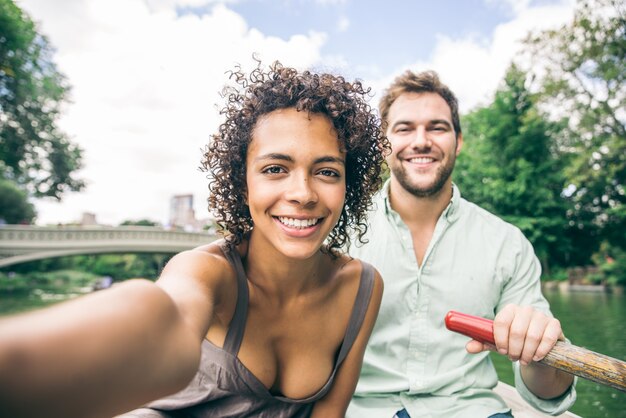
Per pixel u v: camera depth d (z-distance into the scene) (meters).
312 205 1.01
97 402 0.46
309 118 1.01
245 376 1.17
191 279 0.88
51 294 25.56
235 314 1.15
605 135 15.64
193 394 1.24
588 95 15.55
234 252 1.17
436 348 1.87
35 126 25.59
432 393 1.82
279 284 1.20
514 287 1.96
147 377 0.51
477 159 19.84
